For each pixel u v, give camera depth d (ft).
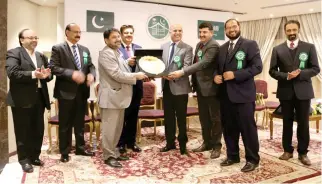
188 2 17.97
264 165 10.66
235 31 9.89
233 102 9.79
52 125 12.41
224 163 10.59
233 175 9.70
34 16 16.69
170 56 11.64
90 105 13.93
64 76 10.39
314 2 17.79
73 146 13.41
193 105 19.97
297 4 18.28
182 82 11.32
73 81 10.73
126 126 12.22
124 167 10.47
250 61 9.86
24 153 10.14
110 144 10.51
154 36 18.33
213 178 9.44
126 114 12.04
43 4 17.02
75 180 9.27
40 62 10.44
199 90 11.57
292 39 10.58
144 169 10.27
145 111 14.46
